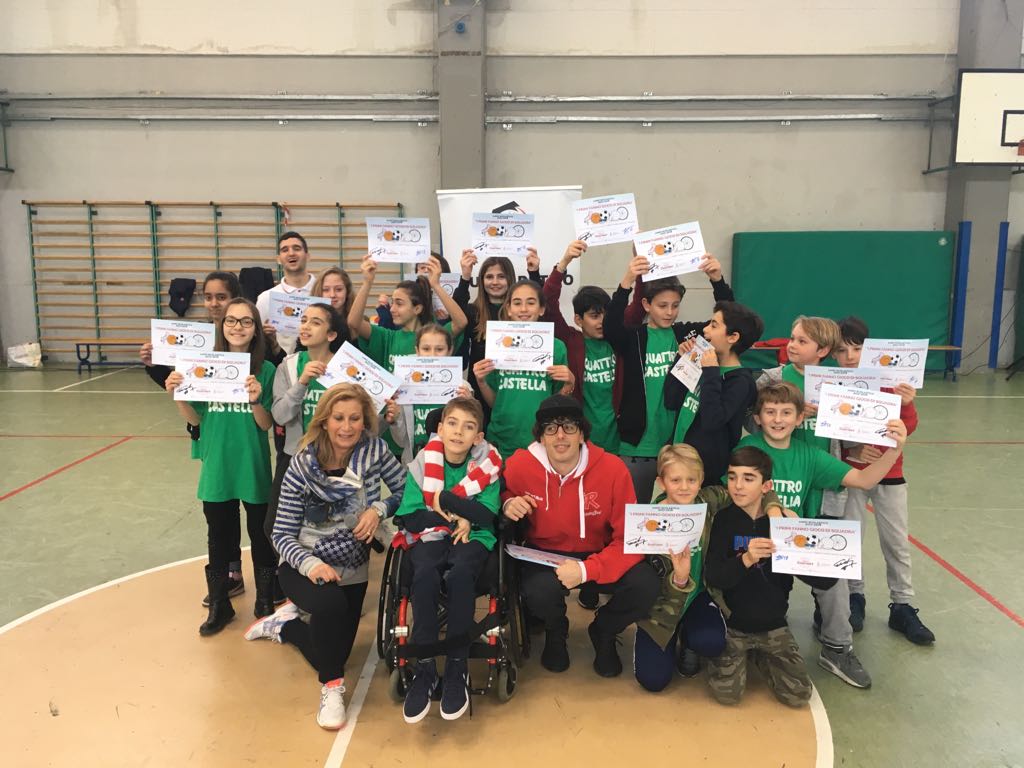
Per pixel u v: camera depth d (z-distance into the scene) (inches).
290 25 393.7
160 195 409.1
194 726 96.9
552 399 104.5
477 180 390.0
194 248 414.0
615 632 108.0
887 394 101.0
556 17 389.7
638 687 107.5
